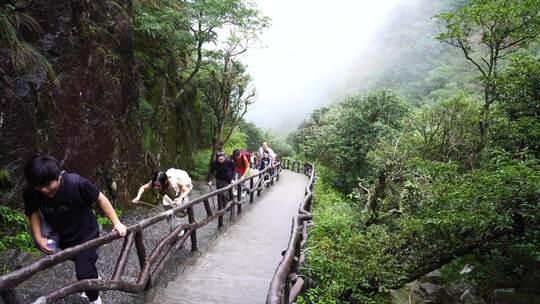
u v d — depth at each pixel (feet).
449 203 23.82
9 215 16.15
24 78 17.40
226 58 44.14
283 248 22.17
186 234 17.40
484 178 21.62
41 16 18.63
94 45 23.06
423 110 37.52
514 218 23.53
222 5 35.22
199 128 59.82
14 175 16.98
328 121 97.45
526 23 29.30
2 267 13.83
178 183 18.40
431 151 35.47
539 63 26.53
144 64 37.01
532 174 19.24
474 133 32.71
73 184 9.11
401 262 24.68
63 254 7.97
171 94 43.47
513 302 24.40
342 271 20.72
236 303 13.51
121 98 26.94
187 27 37.63
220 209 24.80
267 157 56.24
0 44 15.75
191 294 13.92
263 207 36.29
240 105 54.49
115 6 26.71
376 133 61.52
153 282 13.55
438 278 30.35
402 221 24.72
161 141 37.47
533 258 23.04
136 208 28.40
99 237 9.45
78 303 11.44
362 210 33.24
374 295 24.72
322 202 46.65
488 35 31.89
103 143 24.31
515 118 28.63
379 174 32.07
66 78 20.38
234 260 19.12
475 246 24.43
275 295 6.86
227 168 27.96
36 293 12.93
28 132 17.63
